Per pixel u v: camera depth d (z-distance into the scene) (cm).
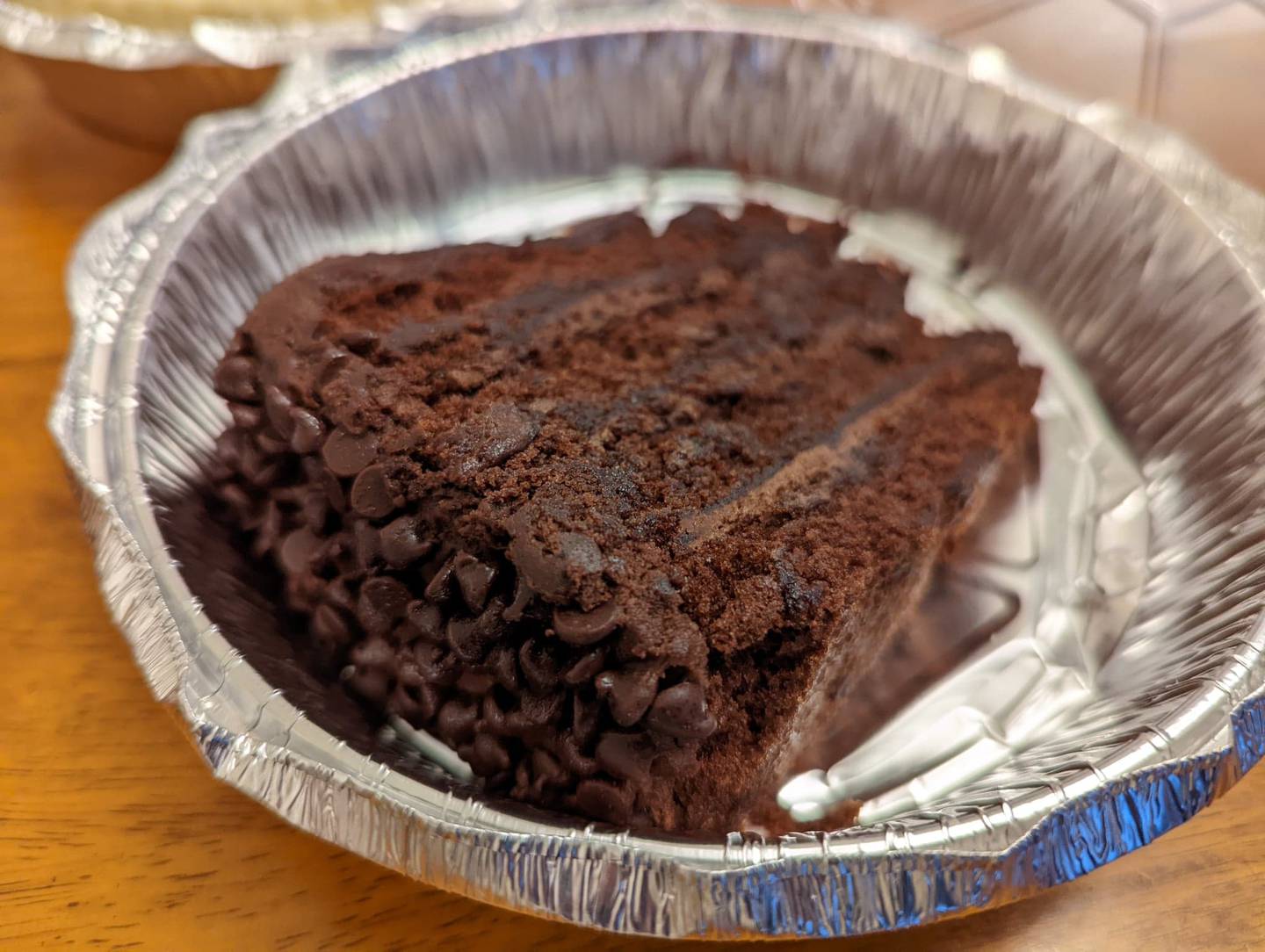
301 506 18
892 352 21
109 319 20
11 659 19
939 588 20
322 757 15
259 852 17
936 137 25
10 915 16
